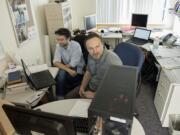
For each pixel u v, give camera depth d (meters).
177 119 2.07
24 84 1.77
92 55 1.73
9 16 2.09
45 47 3.18
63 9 3.17
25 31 2.45
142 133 1.14
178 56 2.49
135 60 1.90
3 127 0.76
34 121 0.78
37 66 2.30
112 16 4.18
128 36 3.77
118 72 1.10
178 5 3.00
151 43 3.24
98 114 0.79
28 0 2.53
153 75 3.04
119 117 0.76
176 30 3.58
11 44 2.15
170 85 1.92
